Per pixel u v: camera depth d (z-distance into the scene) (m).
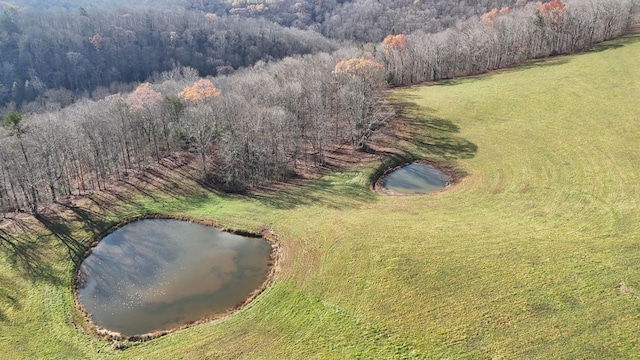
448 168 64.38
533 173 57.53
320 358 31.19
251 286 41.28
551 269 36.78
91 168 64.44
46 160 56.28
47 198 58.28
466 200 53.38
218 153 68.75
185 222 53.97
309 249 44.88
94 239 50.09
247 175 64.38
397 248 42.53
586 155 59.19
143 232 51.91
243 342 33.59
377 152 70.50
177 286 41.88
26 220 52.47
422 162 67.50
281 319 35.69
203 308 38.62
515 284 35.59
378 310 34.94
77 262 45.91
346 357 31.00
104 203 57.41
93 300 40.44
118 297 40.69
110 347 34.44
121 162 69.94
